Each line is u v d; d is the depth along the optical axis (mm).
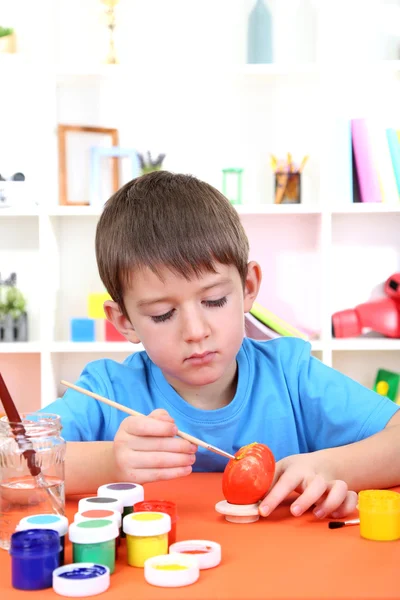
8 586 664
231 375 1318
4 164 3164
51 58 3092
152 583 655
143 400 1309
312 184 3129
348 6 3121
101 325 2934
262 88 3146
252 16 2975
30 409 3221
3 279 3133
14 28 3125
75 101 3143
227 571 686
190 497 990
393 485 1065
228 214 1131
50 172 3012
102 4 3078
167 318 1065
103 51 3090
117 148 2947
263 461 900
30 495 796
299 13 3105
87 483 1007
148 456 951
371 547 755
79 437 1239
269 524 850
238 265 1099
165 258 1031
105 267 1144
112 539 701
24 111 3154
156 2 3135
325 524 848
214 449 934
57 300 3113
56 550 669
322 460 1006
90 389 1311
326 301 2846
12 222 3180
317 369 1363
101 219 1179
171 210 1070
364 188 2891
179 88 3156
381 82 3137
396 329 2975
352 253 3182
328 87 2902
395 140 2885
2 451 804
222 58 3135
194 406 1317
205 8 3129
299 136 3141
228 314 1069
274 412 1316
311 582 652
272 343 1432
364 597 616
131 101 3154
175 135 3158
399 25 3133
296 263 3168
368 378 3184
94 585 633
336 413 1288
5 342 2953
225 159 3160
